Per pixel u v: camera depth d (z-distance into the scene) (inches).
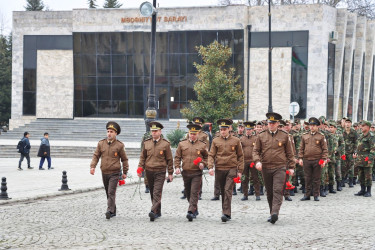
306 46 1669.5
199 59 1737.2
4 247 354.9
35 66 1878.7
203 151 467.5
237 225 431.5
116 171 472.1
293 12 1676.9
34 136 1646.2
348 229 411.2
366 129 630.5
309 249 342.3
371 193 661.9
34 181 758.5
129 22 1784.0
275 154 445.1
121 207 534.6
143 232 403.5
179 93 1759.4
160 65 1766.7
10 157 1275.8
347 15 1787.6
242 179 594.6
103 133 1620.3
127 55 1793.8
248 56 1704.0
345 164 742.5
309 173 592.7
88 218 468.8
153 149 466.3
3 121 2559.1
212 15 1721.2
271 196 455.2
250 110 1708.9
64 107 1863.9
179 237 383.6
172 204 553.9
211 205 548.4
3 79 2541.8
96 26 1804.9
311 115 1665.8
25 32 1878.7
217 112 1222.9
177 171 466.3
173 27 1748.3
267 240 370.6
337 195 644.7
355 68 1879.9
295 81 1680.6
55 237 386.3
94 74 1815.9
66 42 1860.2
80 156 1261.1
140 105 1796.3
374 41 1963.6
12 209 520.4
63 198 604.7
